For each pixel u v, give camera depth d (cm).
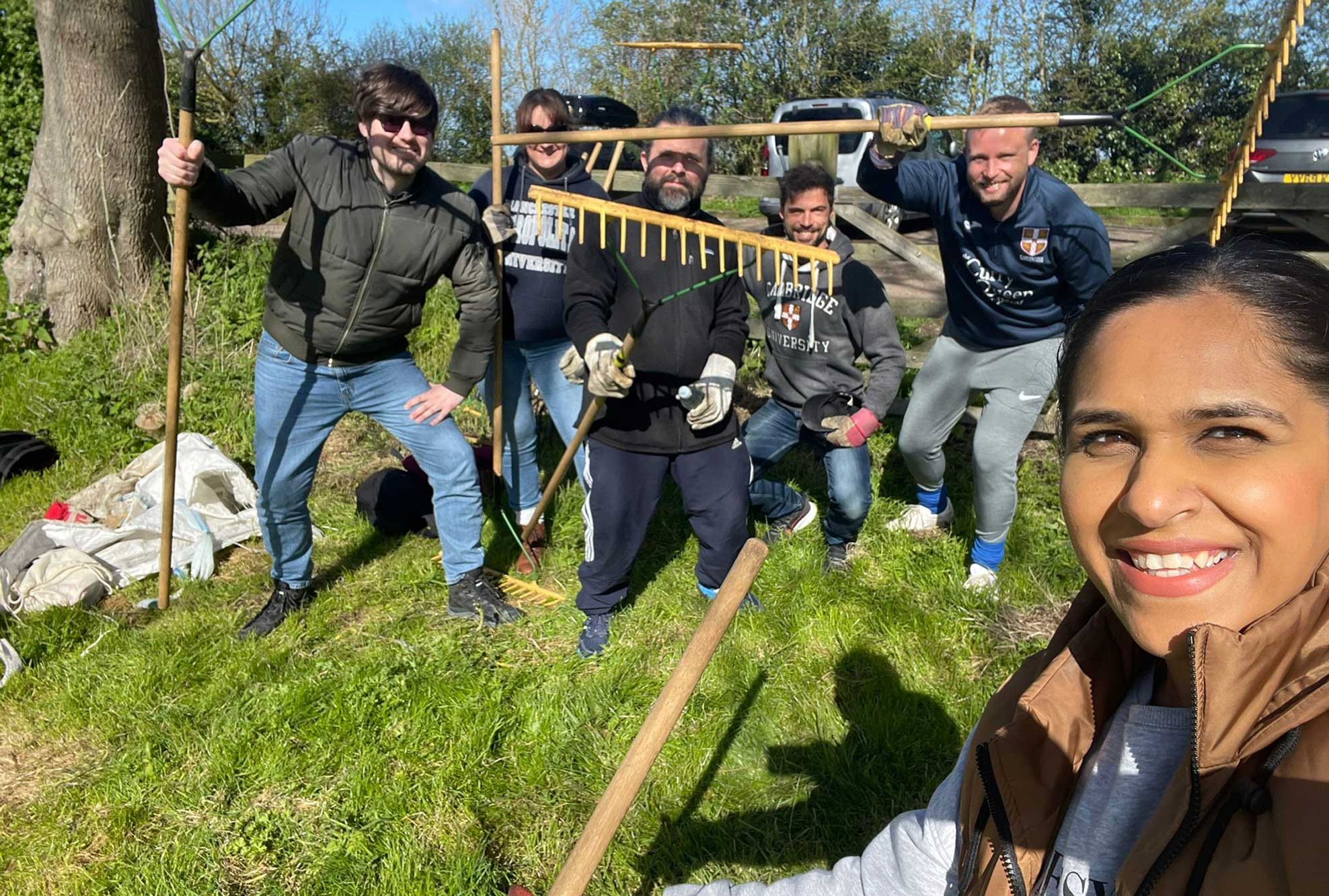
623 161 754
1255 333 77
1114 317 84
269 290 348
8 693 351
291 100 2033
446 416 375
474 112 2180
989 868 103
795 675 353
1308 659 79
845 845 282
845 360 409
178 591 420
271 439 360
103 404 583
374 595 413
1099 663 102
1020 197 351
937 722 329
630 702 339
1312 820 74
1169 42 1872
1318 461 78
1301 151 950
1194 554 81
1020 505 468
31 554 432
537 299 417
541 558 448
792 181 383
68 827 290
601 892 268
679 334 338
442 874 269
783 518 453
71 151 684
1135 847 86
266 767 307
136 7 679
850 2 2147
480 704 335
